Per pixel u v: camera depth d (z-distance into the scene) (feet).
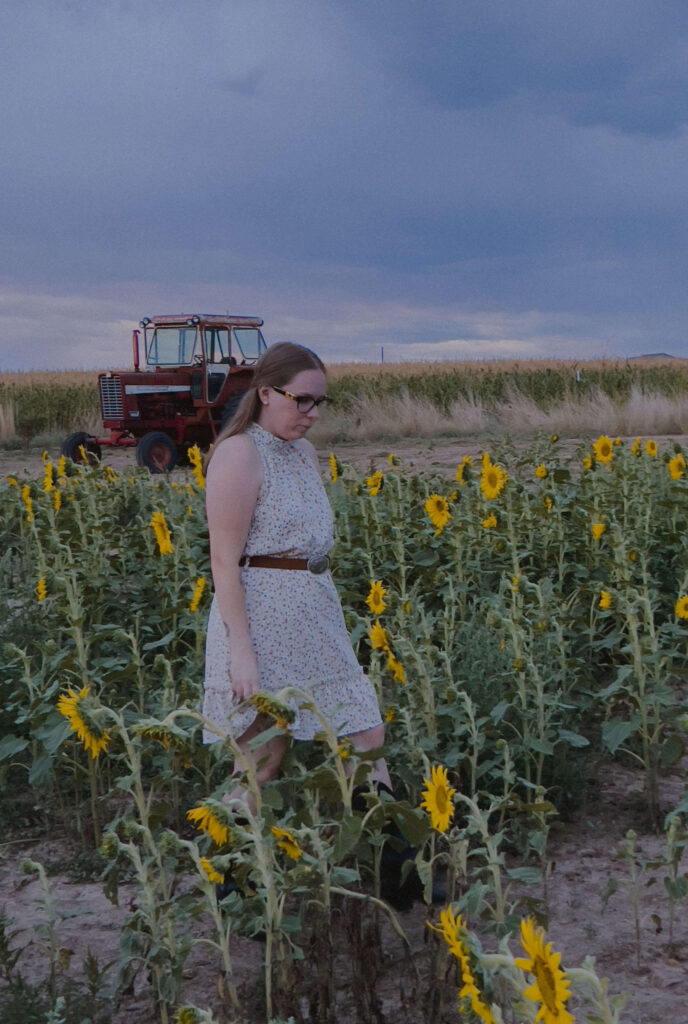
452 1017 8.31
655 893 10.52
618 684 12.53
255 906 7.88
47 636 16.16
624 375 86.17
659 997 8.68
